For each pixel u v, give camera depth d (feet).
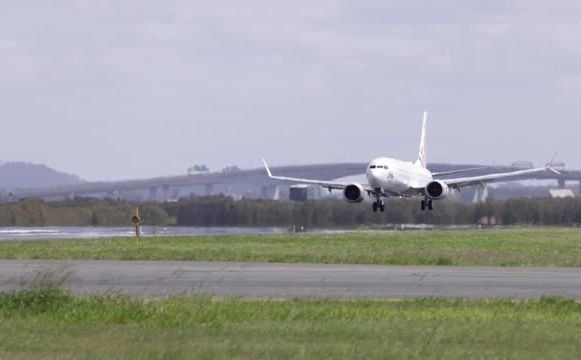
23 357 227.40
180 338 256.11
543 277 468.34
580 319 310.45
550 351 243.40
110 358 226.17
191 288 400.88
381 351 239.09
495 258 590.96
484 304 343.67
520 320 300.40
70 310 305.53
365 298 369.91
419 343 251.19
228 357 229.86
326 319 298.35
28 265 508.53
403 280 444.14
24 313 302.45
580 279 458.91
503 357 234.79
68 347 240.94
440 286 420.77
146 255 579.48
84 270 480.64
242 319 295.89
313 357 231.30
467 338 261.24
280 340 254.68
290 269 494.59
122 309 302.45
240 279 440.45
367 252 630.74
